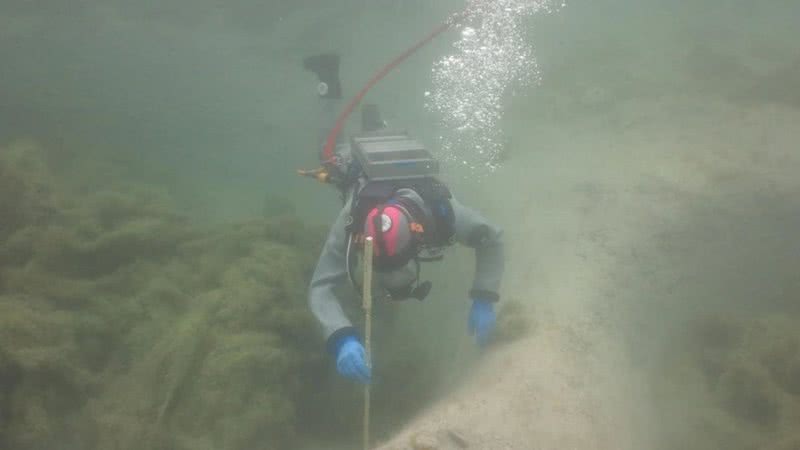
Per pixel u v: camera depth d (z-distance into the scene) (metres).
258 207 5.46
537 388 2.65
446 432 2.46
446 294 3.96
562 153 5.52
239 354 3.04
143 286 3.71
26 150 4.35
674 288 3.42
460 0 11.38
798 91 6.17
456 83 7.62
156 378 2.99
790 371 2.74
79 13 10.95
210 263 3.89
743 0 11.17
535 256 3.88
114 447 2.78
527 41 8.80
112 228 4.20
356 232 2.70
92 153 5.96
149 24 10.73
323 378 3.51
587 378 2.72
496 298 3.07
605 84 7.06
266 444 2.93
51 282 3.51
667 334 3.09
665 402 2.67
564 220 4.26
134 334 3.34
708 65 7.20
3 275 3.50
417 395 3.30
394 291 2.75
